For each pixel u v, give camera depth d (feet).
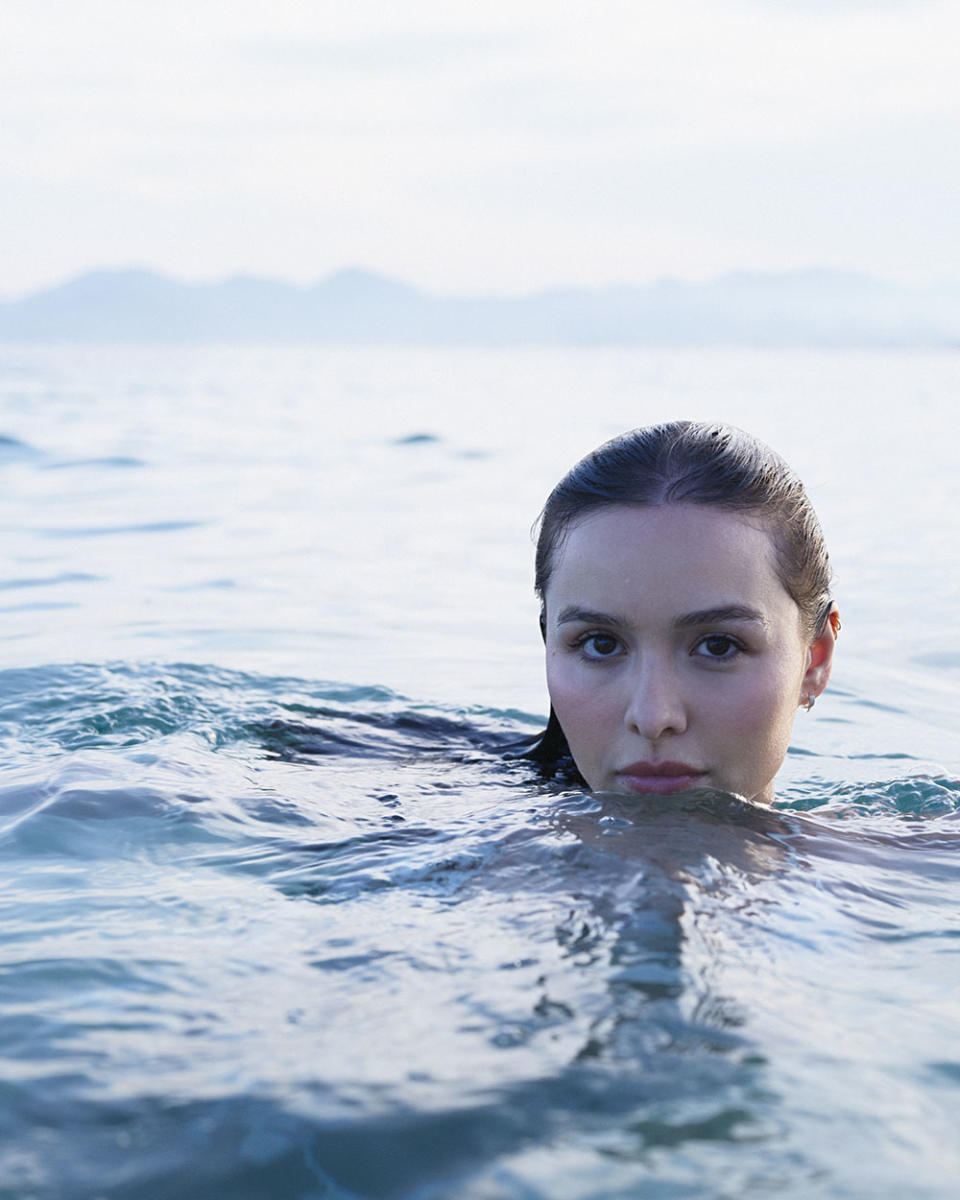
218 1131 3.43
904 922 5.07
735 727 6.43
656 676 6.39
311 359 213.05
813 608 6.97
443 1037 3.87
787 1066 3.69
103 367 138.62
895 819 7.06
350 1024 4.03
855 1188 3.13
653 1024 3.88
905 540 25.61
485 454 45.14
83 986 4.44
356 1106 3.49
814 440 49.32
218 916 5.23
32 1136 3.44
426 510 30.86
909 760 10.68
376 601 19.30
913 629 17.29
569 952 4.42
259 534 26.40
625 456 6.68
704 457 6.60
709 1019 3.94
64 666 12.25
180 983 4.46
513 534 27.12
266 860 6.09
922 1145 3.33
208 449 44.60
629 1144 3.31
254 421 59.31
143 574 21.27
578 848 5.48
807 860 5.66
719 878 5.15
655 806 6.18
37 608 18.11
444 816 6.81
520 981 4.22
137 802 7.02
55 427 50.93
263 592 19.89
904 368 160.97
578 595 6.53
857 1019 4.09
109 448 43.09
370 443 48.67
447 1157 3.27
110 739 9.57
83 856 6.20
